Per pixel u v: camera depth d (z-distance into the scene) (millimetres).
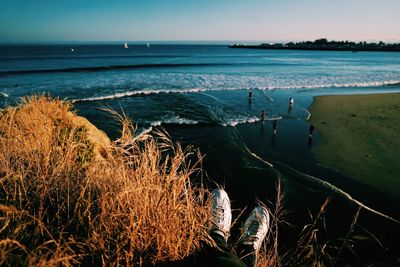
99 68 35750
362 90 22375
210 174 6801
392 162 8109
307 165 7879
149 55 79312
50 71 32188
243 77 28875
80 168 2301
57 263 1316
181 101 16172
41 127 3123
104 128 10562
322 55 95000
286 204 5559
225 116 13094
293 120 12766
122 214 1607
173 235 1614
